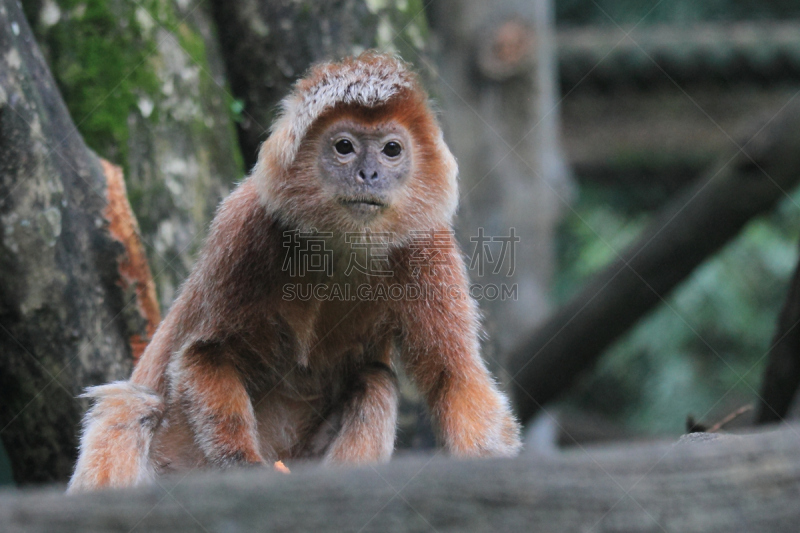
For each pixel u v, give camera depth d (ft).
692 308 71.87
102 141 26.61
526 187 53.83
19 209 22.36
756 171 33.32
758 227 72.84
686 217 35.35
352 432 21.27
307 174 21.40
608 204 86.69
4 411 24.23
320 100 21.52
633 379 77.41
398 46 31.76
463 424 21.20
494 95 53.47
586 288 38.78
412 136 22.02
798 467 11.22
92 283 24.12
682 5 90.84
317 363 22.18
